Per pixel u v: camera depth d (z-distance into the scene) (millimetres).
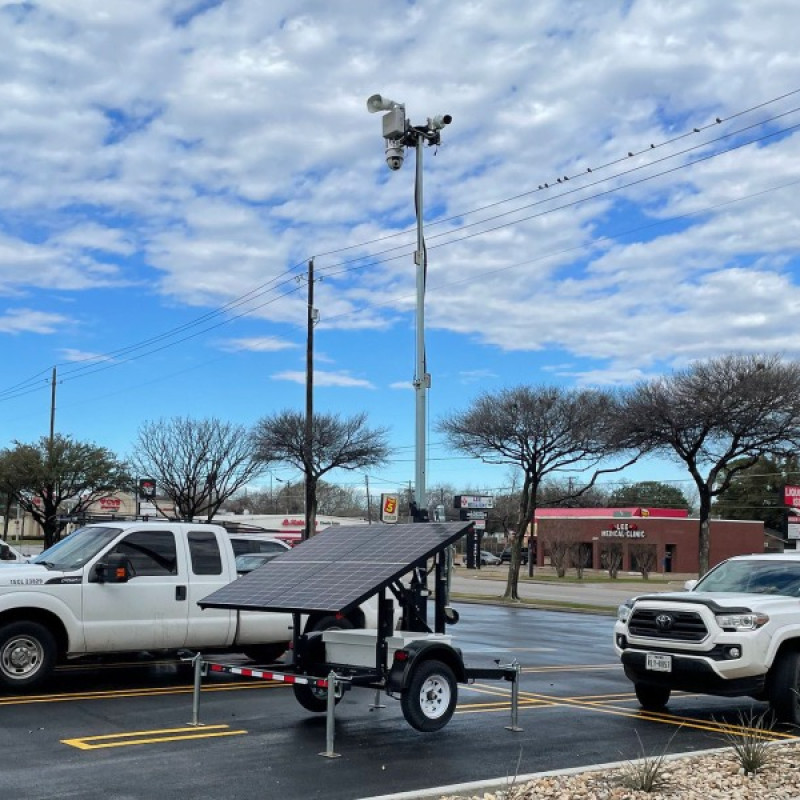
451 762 8320
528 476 36406
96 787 7223
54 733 9195
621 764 7941
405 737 9383
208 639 12711
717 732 10102
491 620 27109
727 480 30562
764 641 10320
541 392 35562
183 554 12695
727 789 6969
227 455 45688
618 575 70188
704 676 10359
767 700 10703
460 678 9656
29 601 11383
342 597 8508
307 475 41625
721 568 12438
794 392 28766
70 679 12945
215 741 9000
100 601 11883
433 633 9812
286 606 8719
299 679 8836
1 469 43656
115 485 45281
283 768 7969
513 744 9172
